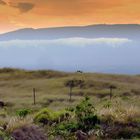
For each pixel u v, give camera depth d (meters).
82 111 15.73
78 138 14.27
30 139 12.80
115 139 14.42
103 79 96.69
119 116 15.78
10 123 13.44
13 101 49.16
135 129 15.02
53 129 14.70
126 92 73.00
